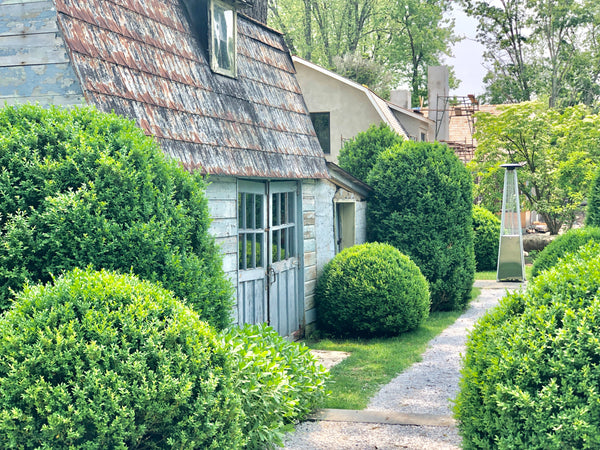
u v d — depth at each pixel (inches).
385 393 305.0
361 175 595.2
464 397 184.5
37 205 205.3
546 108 1059.3
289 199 432.1
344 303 438.3
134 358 158.1
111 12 282.5
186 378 162.7
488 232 847.1
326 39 1577.3
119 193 211.3
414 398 295.7
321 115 949.2
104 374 155.3
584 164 885.2
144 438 164.4
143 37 295.4
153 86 284.4
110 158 210.5
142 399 154.5
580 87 1604.3
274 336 285.7
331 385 318.0
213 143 309.4
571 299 171.3
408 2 1562.5
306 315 444.1
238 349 217.5
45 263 199.3
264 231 388.2
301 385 262.8
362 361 371.6
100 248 202.7
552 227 957.8
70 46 245.9
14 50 257.0
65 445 149.4
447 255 541.3
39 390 148.9
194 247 245.1
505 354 167.8
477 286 692.7
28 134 207.6
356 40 1574.8
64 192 205.9
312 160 424.5
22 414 147.9
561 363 158.1
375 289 431.8
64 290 166.4
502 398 163.8
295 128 420.5
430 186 536.7
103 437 150.3
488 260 848.9
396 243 539.2
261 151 355.6
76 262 199.8
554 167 938.1
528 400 157.4
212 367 173.5
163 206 225.3
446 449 223.9
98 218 203.6
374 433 243.1
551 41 1518.2
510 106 930.1
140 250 211.0
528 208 956.6
